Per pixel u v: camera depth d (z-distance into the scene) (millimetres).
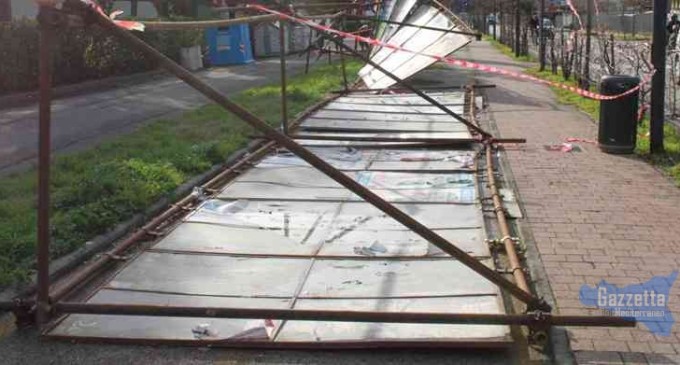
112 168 7770
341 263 5273
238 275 5078
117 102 15172
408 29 14812
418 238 5789
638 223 6055
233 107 4023
